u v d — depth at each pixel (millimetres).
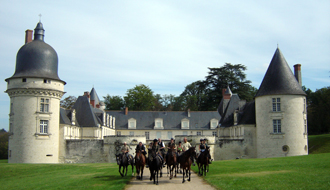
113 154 41656
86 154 42469
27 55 39000
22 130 37500
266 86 42375
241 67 72625
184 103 86375
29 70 38531
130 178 18406
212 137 43125
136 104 80375
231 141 43469
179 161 17625
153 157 16625
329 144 45406
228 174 18594
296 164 21469
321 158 24531
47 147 38438
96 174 20844
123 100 84750
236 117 47250
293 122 40344
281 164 22156
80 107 50938
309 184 14039
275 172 18281
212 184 15359
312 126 63906
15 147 37469
